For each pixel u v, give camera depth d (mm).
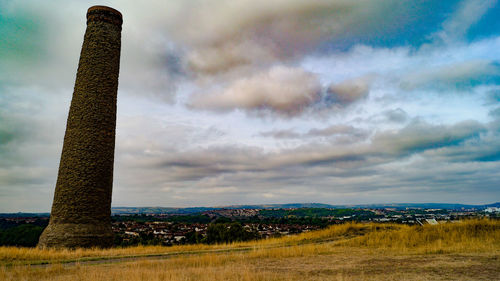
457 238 15992
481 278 8180
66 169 21516
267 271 10500
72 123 22312
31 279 9922
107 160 22719
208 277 9375
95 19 24062
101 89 23078
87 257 16484
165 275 9773
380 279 8609
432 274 8945
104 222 21906
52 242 19812
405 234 17984
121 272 10523
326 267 11055
